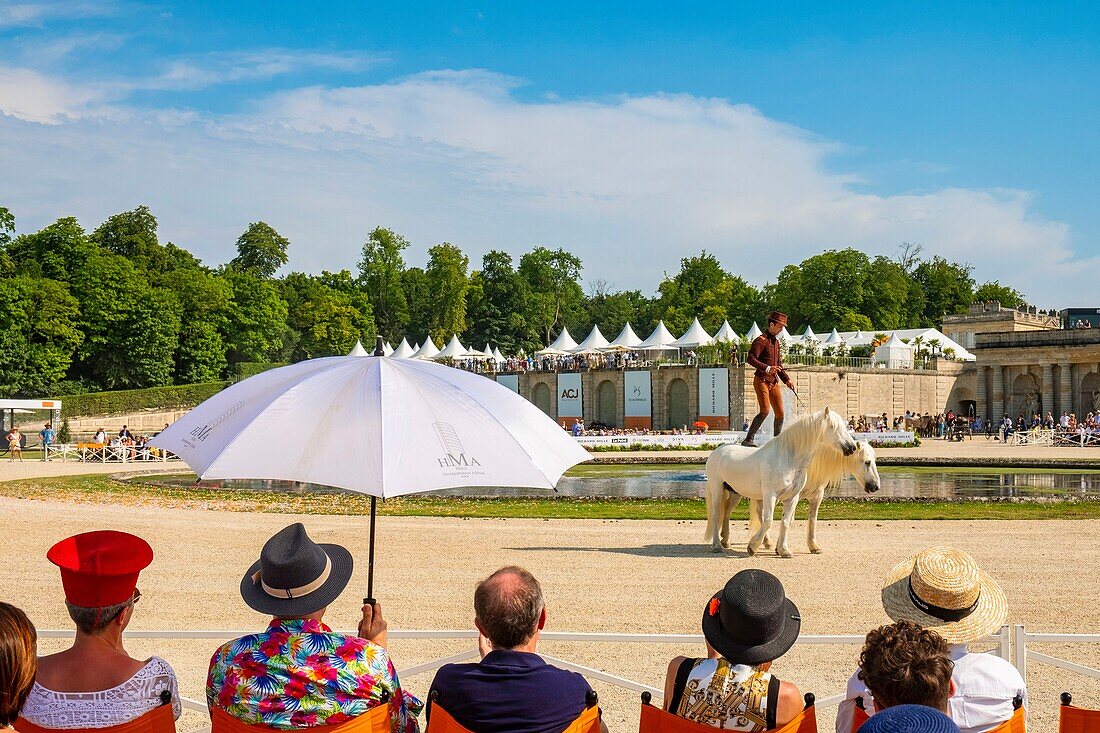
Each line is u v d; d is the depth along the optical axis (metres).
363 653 5.11
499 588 4.99
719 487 19.81
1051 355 93.38
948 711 5.29
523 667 4.91
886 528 23.34
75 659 4.98
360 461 6.39
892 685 4.37
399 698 5.19
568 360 89.56
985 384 97.94
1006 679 5.40
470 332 141.75
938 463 48.25
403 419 6.70
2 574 16.66
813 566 17.67
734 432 69.69
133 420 96.50
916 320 136.62
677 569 17.34
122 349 103.44
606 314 155.12
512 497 32.34
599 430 77.81
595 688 9.84
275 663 5.00
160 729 5.05
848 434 18.73
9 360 91.94
